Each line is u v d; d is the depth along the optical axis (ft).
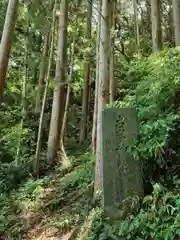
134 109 11.73
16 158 23.26
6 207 16.88
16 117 29.27
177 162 11.45
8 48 19.99
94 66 36.40
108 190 11.21
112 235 10.19
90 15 32.22
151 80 13.97
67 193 16.75
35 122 30.25
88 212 12.69
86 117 34.63
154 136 11.07
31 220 15.05
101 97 13.37
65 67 26.53
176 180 10.82
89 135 34.58
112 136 11.55
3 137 26.20
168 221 9.50
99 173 12.95
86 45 30.94
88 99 35.58
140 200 10.89
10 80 33.27
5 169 21.54
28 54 26.37
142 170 11.46
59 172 21.72
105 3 14.26
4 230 14.66
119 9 31.63
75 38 31.68
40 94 30.68
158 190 10.28
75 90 40.50
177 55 14.44
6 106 30.30
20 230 14.37
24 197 17.66
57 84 25.77
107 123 11.65
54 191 17.71
